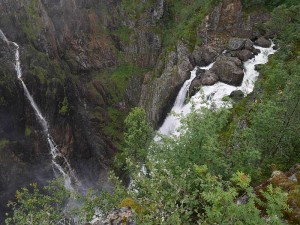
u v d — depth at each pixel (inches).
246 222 437.1
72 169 2023.9
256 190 655.8
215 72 1750.7
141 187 611.5
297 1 1893.5
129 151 1213.7
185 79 1877.5
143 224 509.0
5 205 1667.1
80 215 819.4
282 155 834.2
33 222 771.4
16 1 2058.3
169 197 518.3
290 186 627.8
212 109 826.8
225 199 432.1
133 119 1259.2
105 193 862.5
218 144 719.7
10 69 1876.2
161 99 1962.4
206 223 464.4
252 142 783.7
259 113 821.2
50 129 1977.1
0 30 1985.7
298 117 807.7
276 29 1850.4
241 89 1636.3
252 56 1811.0
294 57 1508.4
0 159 1700.3
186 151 694.5
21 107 1860.2
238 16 2016.5
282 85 1090.7
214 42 1967.3
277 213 459.2
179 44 2015.3
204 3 2108.8
